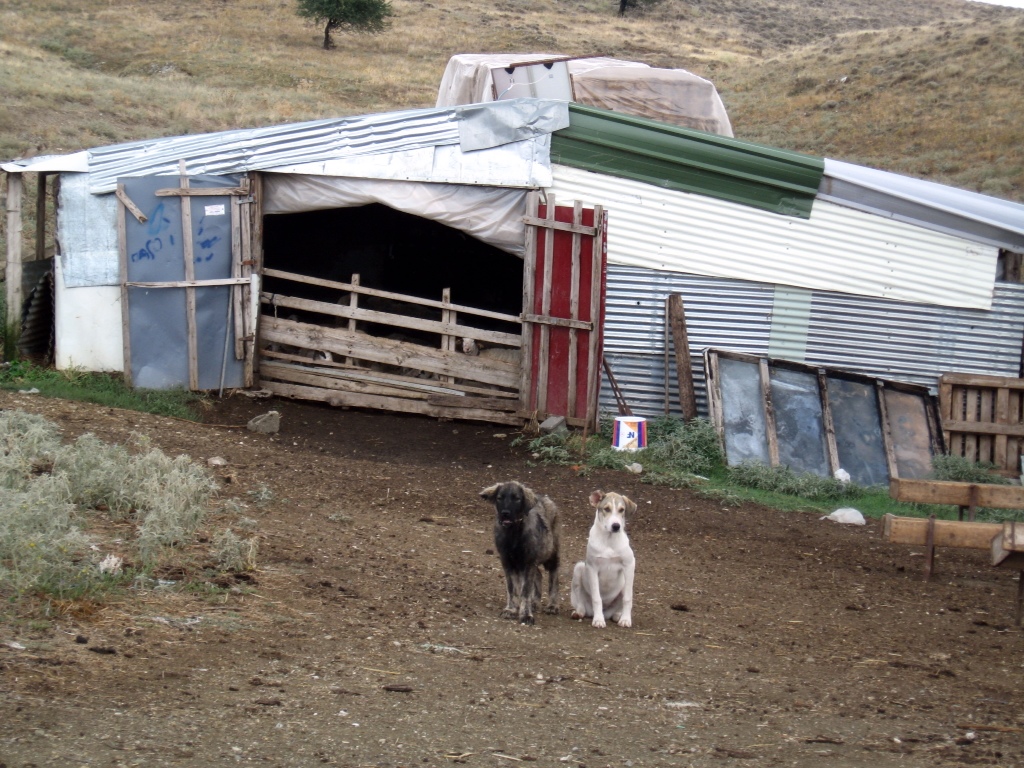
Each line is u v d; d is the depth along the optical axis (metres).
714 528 15.59
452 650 11.24
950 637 13.23
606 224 17.66
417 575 13.37
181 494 13.58
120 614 10.80
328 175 17.66
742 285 17.98
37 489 12.83
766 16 76.38
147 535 12.58
